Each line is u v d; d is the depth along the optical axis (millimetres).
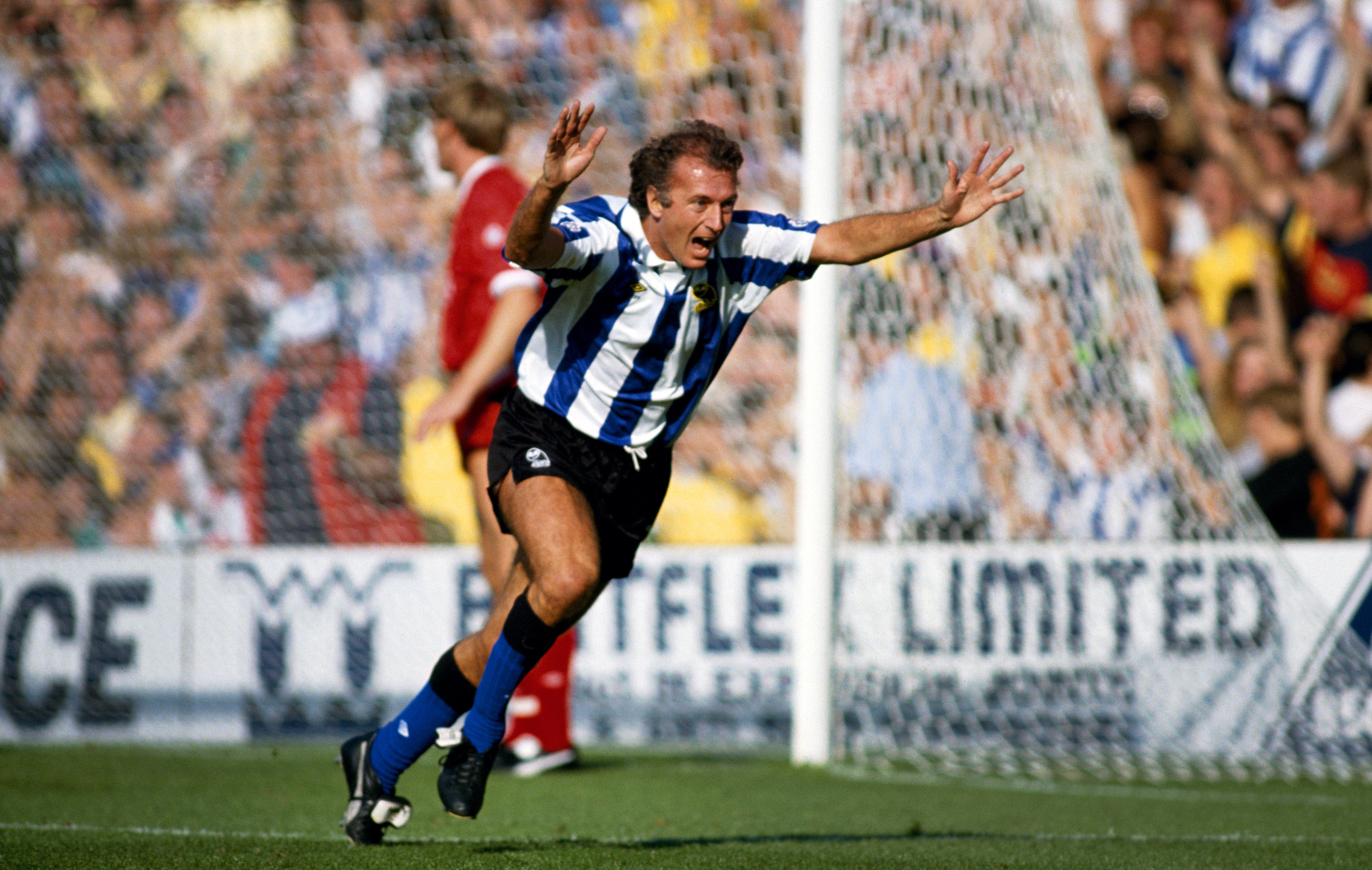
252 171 30562
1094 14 30859
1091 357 21281
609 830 11891
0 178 30688
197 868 9102
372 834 10086
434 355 28328
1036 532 21766
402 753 9844
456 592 20797
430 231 29344
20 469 29344
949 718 19609
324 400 28453
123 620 21656
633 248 8844
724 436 27031
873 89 20172
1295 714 19078
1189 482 20812
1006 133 20719
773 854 10000
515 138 29188
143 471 29031
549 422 9273
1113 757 19312
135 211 30688
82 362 29938
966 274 21688
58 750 19641
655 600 20641
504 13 29656
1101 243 20969
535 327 9359
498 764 16531
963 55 20484
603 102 29000
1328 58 29812
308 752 19406
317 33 30547
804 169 17906
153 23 30922
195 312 30016
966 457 22016
